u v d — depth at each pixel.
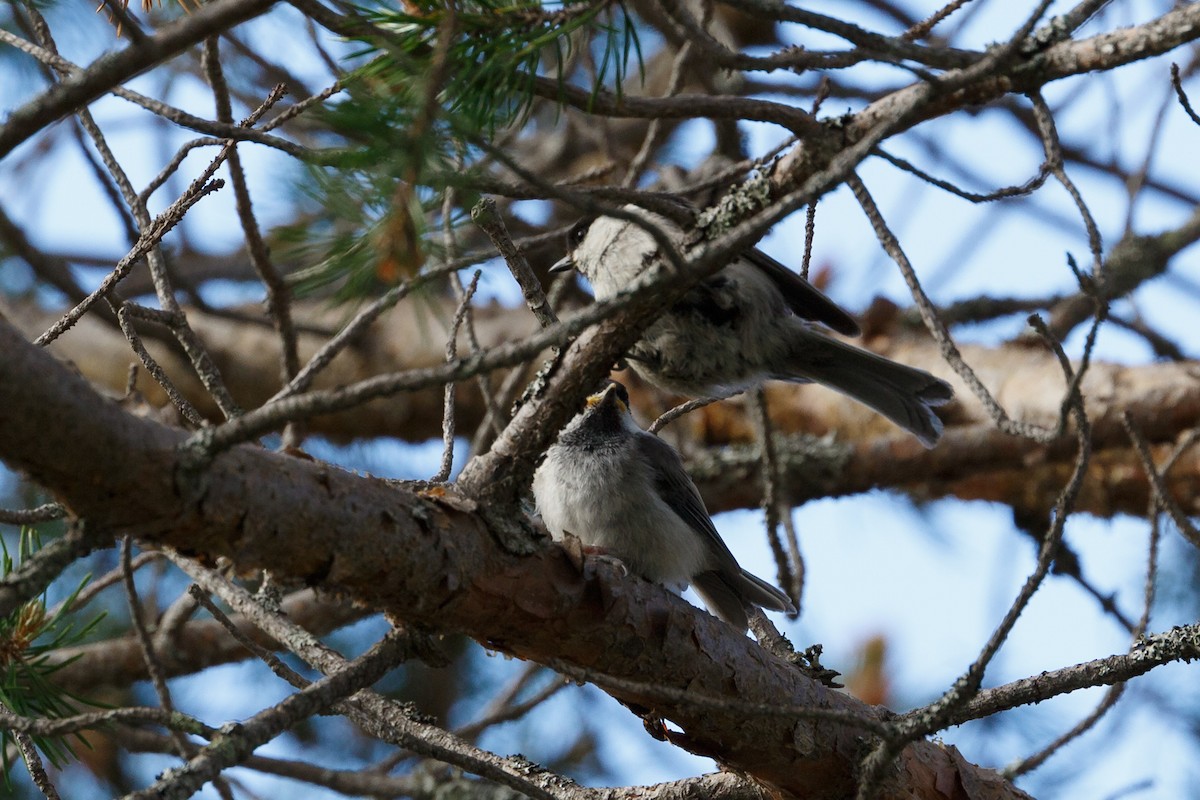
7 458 3.85
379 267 4.41
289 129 9.30
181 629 10.97
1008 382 12.79
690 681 5.71
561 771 12.20
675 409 8.12
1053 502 12.63
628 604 5.45
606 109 5.12
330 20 4.43
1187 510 12.23
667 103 5.23
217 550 4.41
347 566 4.66
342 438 14.14
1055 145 5.24
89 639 11.79
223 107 6.55
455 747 6.25
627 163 12.82
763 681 5.90
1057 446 12.34
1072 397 4.80
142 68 3.97
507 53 4.67
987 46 5.24
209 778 4.37
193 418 5.98
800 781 6.25
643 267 6.02
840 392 9.72
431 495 5.09
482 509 5.06
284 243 5.00
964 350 13.35
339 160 4.06
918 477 12.79
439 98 4.38
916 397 9.70
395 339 13.90
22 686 6.31
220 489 4.21
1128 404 12.15
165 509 4.11
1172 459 7.92
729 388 9.51
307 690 4.80
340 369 13.80
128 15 4.06
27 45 5.46
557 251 13.24
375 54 4.55
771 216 4.25
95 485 3.94
